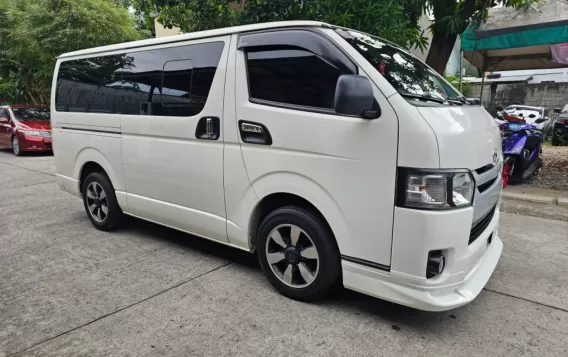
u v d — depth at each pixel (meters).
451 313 2.95
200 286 3.32
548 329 2.75
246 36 3.16
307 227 2.88
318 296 2.98
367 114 2.48
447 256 2.46
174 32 14.38
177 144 3.58
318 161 2.71
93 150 4.49
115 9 13.50
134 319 2.83
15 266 3.74
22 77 16.17
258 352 2.48
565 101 16.44
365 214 2.57
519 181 7.10
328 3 5.44
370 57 2.75
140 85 3.90
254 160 3.04
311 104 2.78
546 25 5.80
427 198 2.35
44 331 2.69
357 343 2.57
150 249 4.16
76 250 4.14
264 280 3.44
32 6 12.70
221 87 3.22
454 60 18.77
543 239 4.48
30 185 7.45
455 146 2.41
